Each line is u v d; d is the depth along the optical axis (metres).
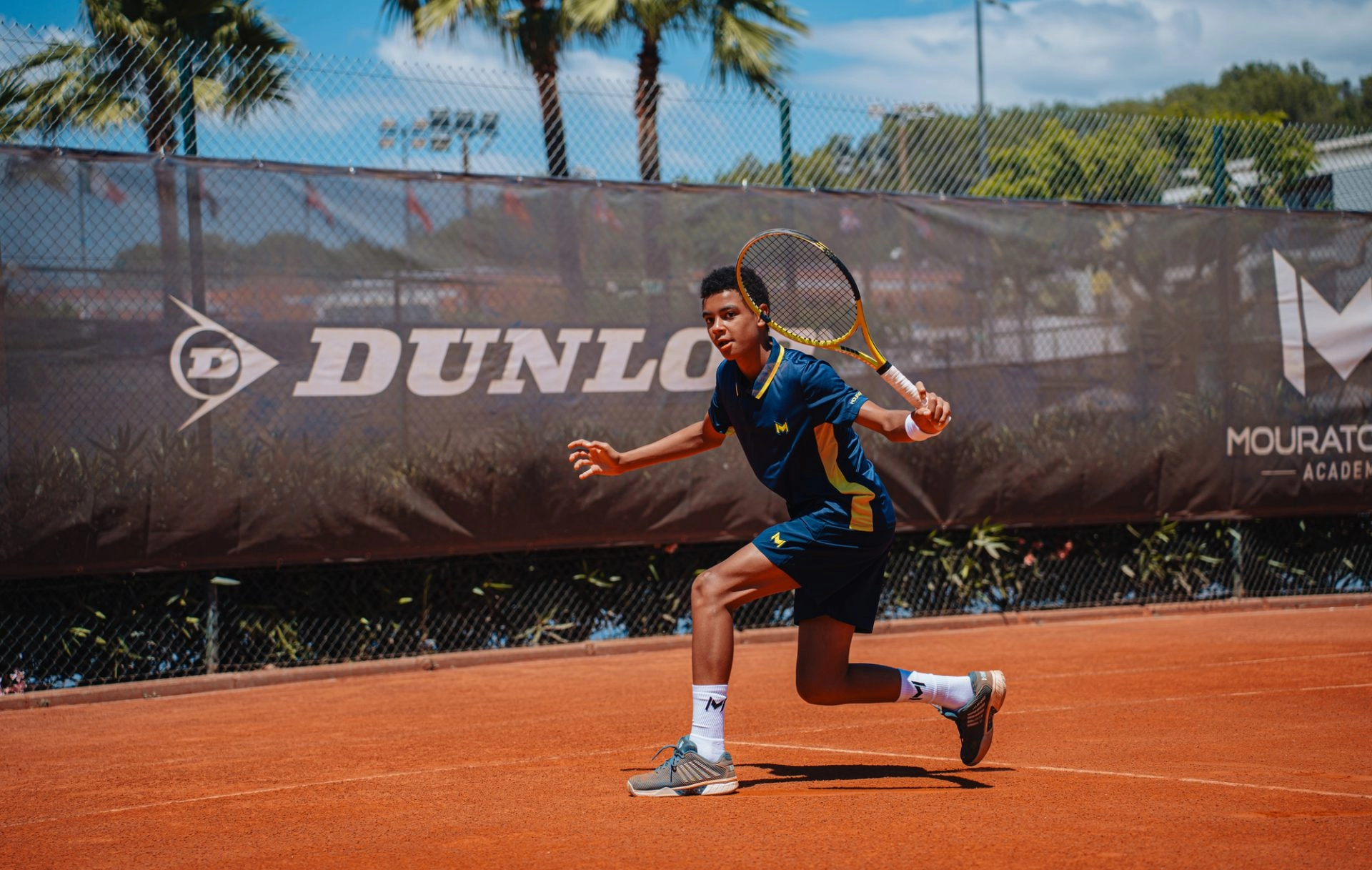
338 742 5.22
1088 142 9.93
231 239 7.32
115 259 7.07
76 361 6.97
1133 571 9.70
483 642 8.12
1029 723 5.12
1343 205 10.47
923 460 8.86
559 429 8.01
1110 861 2.86
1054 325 9.20
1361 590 10.27
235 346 7.30
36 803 4.16
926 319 8.89
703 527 8.31
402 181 7.72
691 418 8.34
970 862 2.88
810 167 9.08
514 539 7.91
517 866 2.96
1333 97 41.88
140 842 3.47
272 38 12.29
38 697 6.75
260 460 7.33
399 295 7.67
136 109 7.33
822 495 3.77
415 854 3.15
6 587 7.04
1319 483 9.81
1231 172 10.25
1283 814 3.34
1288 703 5.45
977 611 9.34
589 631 8.40
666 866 2.90
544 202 8.02
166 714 6.34
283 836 3.46
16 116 7.16
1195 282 9.56
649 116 8.59
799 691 3.89
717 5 13.77
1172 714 5.23
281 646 7.60
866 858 2.93
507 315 7.91
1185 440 9.47
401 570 7.90
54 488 6.92
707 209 8.41
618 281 8.19
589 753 4.75
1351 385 9.92
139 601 7.28
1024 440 9.09
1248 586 9.98
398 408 7.65
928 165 9.46
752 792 3.77
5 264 6.86
